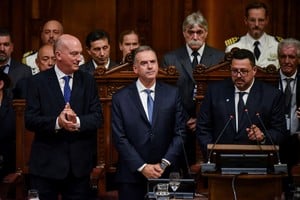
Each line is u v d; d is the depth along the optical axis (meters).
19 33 15.67
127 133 10.52
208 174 8.91
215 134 10.71
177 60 12.26
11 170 11.57
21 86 11.72
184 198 9.42
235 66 10.48
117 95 10.61
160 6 15.65
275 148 9.05
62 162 10.41
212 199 9.09
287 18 15.43
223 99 10.67
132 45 13.00
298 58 11.44
